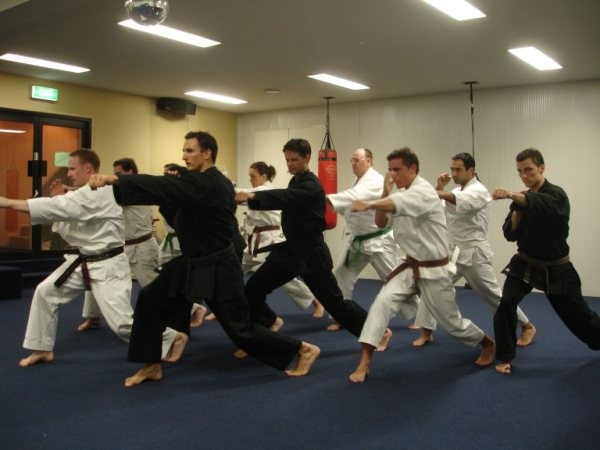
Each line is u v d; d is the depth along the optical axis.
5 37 5.63
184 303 3.20
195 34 5.46
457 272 4.30
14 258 7.38
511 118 7.58
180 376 3.35
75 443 2.39
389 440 2.44
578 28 5.14
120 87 7.98
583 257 7.12
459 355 3.89
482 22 5.02
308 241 3.62
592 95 7.07
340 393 3.06
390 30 5.27
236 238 3.74
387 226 4.52
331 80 7.38
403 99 8.41
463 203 3.77
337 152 9.01
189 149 3.03
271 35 5.46
